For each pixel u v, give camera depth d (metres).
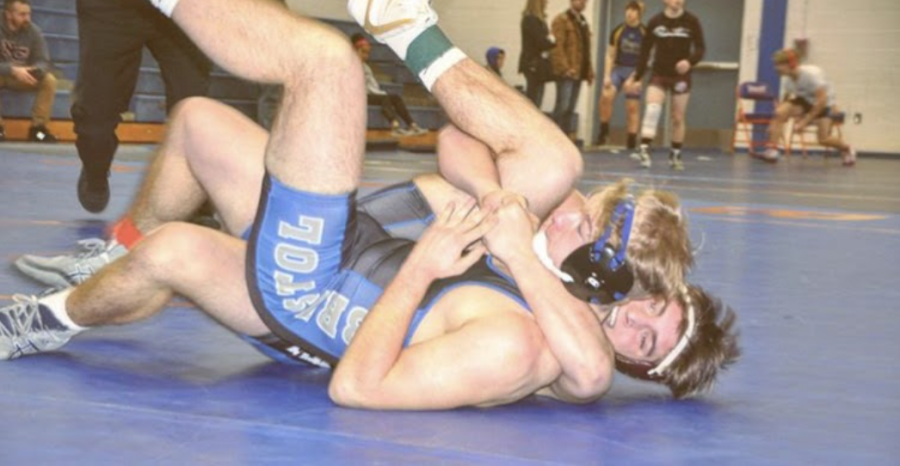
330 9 21.30
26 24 14.66
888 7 22.17
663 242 2.82
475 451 2.52
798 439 2.76
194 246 3.00
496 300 2.84
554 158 3.07
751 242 6.85
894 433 2.84
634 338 2.98
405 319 2.79
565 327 2.79
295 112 2.86
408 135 18.41
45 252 5.21
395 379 2.77
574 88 20.89
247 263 2.97
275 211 2.90
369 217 3.11
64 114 15.61
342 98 2.86
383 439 2.57
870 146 22.53
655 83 15.92
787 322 4.25
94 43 6.21
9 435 2.50
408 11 3.10
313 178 2.86
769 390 3.22
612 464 2.48
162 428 2.60
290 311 2.99
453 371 2.77
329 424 2.68
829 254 6.42
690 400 3.10
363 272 3.00
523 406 2.95
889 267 5.94
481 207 2.87
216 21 2.89
